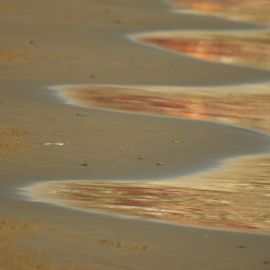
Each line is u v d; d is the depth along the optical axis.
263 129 49.12
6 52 63.88
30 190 36.97
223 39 75.88
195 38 75.25
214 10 89.38
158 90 57.53
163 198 36.97
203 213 35.22
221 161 43.03
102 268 28.75
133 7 85.19
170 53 67.94
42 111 49.19
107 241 30.97
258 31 80.88
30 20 75.69
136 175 40.16
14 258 28.95
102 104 52.25
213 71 63.62
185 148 44.59
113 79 59.72
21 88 55.16
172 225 33.44
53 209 34.34
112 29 75.50
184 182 39.53
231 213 35.47
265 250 31.22
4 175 38.91
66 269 28.44
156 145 44.69
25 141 43.44
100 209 34.88
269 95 57.84
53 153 42.16
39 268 28.41
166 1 90.62
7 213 33.38
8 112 48.53
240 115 51.94
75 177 39.28
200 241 31.77
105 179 39.28
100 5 84.00
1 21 74.50
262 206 36.59
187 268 29.20
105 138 45.03
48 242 30.45
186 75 62.16
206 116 51.19
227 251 30.91
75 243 30.55
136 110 51.34
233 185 39.38
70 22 76.38
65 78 58.78
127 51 67.38
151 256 29.92
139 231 32.41
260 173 41.34
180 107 53.00
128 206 35.56
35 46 66.50
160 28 78.25
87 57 64.56
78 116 48.59
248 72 64.12
